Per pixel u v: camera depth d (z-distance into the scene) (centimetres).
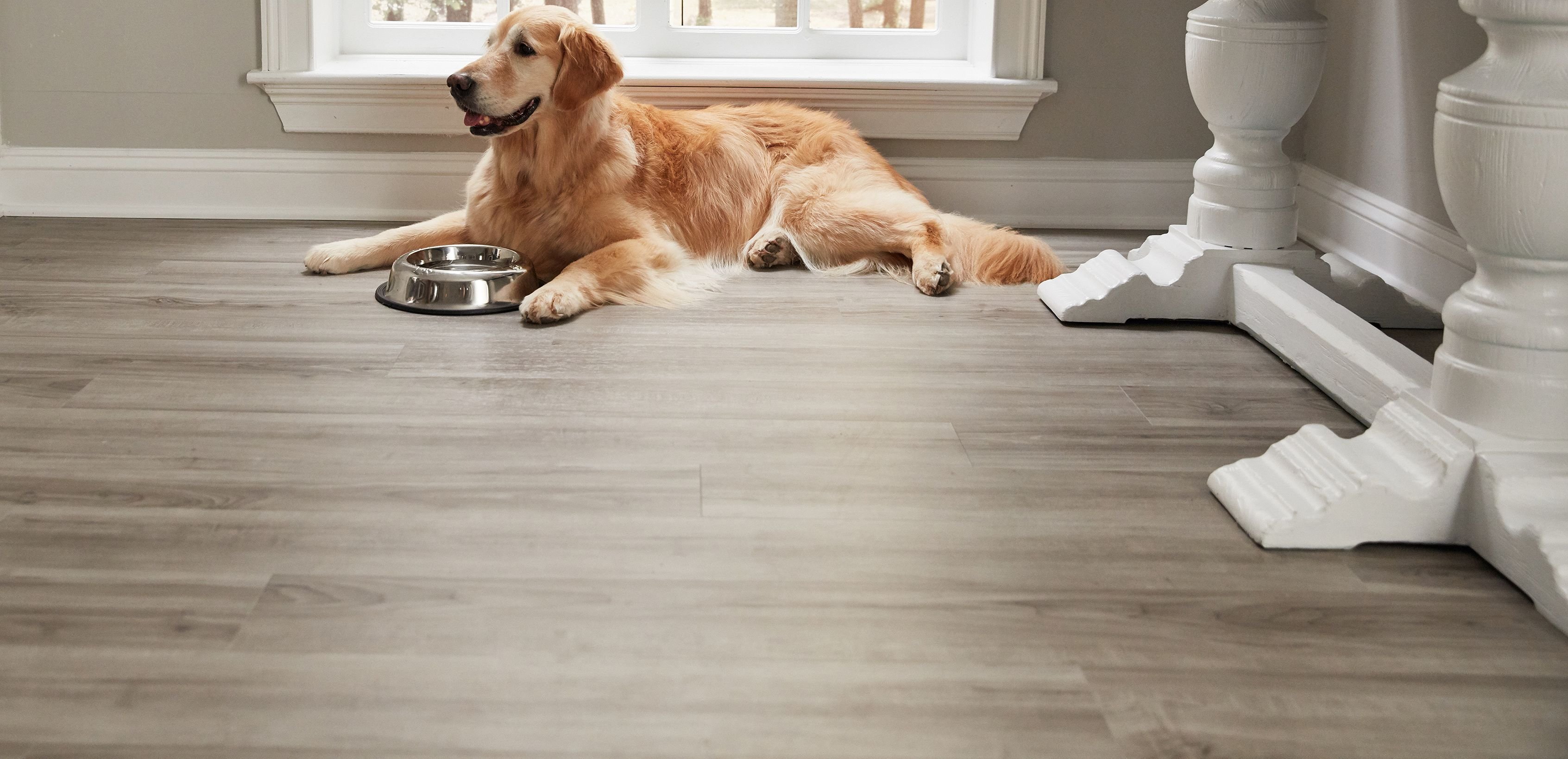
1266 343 232
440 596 137
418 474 169
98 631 128
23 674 120
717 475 172
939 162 329
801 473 174
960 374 217
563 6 337
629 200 268
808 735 114
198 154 319
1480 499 153
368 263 274
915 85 314
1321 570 150
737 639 130
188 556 144
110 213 321
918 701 120
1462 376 158
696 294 260
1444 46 259
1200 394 210
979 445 186
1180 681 125
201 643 126
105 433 180
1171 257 256
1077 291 254
